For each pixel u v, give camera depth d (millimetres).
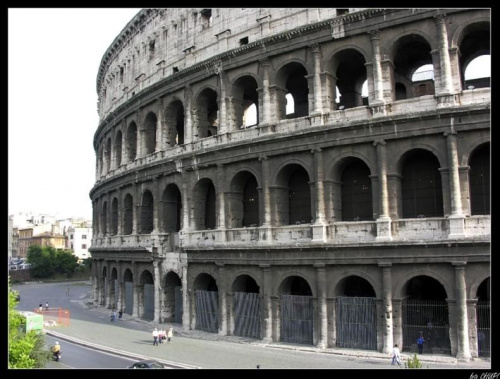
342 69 58844
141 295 72125
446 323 47500
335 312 49344
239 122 60688
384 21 49469
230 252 56625
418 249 45469
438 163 48406
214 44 63031
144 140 74500
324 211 50656
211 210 63688
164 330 57344
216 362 45156
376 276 47531
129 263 75250
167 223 67750
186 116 65062
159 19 73812
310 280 50875
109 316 75938
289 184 56375
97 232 94062
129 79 81812
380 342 46719
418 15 48000
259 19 58094
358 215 51781
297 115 64188
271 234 53656
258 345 51688
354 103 59875
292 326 51844
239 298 56469
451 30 47219
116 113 82625
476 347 43438
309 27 52938
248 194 60281
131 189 75250
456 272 44031
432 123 46156
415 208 49062
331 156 50938
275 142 53875
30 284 156750
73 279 174625
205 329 59531
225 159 58281
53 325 68188
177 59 68938
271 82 56281
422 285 52125
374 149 48781
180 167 63469
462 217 44156
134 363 42156
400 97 58781
